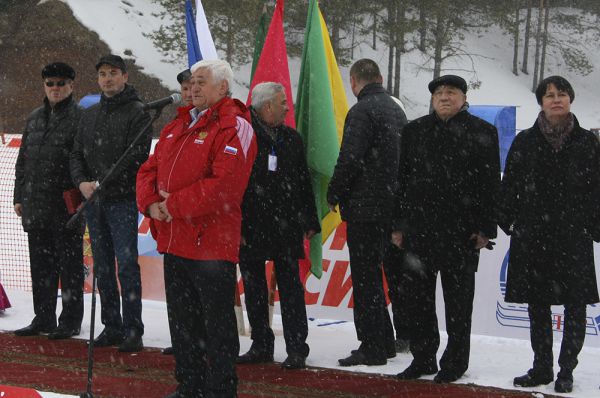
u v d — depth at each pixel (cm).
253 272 570
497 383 516
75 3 3139
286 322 560
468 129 511
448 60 4047
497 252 650
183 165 427
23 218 645
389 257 591
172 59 3134
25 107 2977
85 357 576
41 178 636
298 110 637
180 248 427
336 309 709
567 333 499
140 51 3106
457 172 512
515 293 509
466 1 3728
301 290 566
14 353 584
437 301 675
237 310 666
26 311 741
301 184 574
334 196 554
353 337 662
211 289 425
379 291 566
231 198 421
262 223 553
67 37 3033
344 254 710
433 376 534
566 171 498
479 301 655
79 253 645
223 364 428
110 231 613
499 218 511
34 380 505
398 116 575
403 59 3925
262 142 554
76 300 644
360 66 579
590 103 4147
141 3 3394
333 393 489
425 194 518
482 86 3944
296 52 3192
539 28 4100
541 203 502
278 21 640
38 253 651
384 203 554
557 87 493
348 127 556
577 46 4509
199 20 691
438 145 514
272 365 566
